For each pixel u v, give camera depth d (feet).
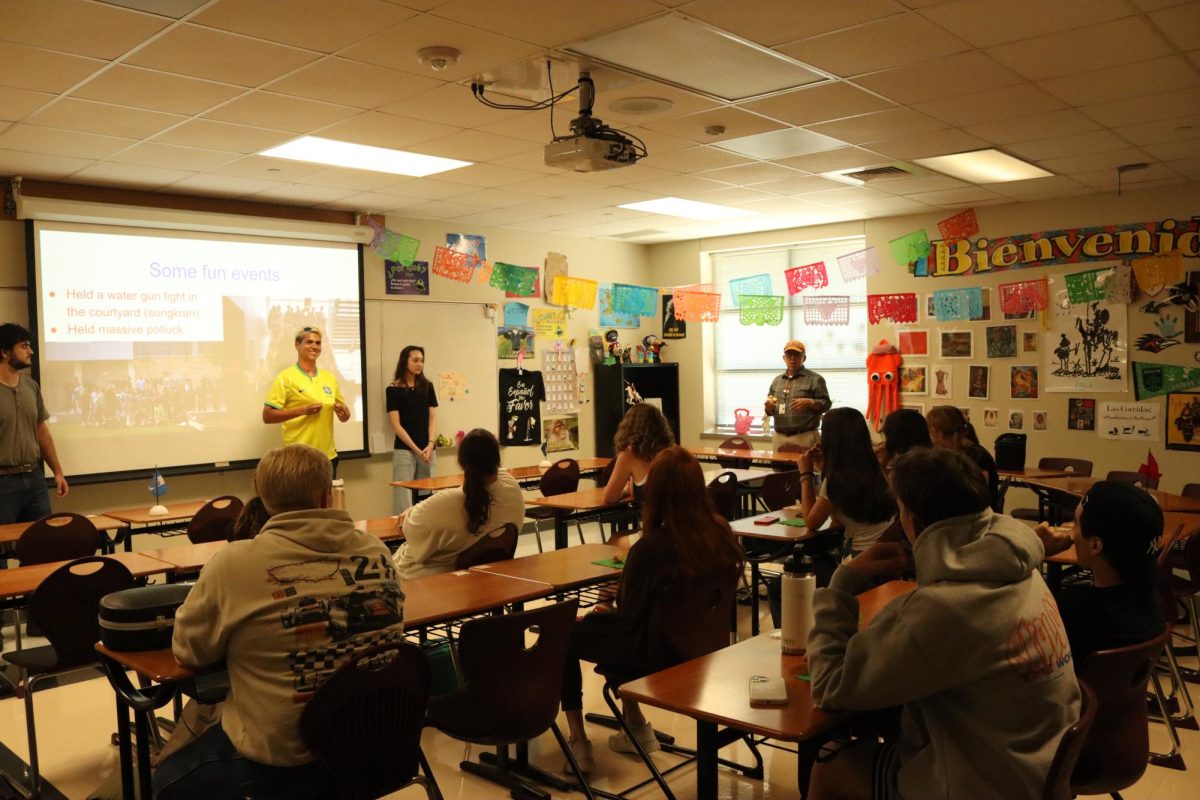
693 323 34.63
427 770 8.21
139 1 11.04
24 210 20.40
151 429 22.61
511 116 16.49
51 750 12.80
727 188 24.11
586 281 31.42
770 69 14.26
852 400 31.63
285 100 15.26
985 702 6.24
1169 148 19.98
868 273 29.32
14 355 18.40
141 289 22.41
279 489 7.95
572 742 11.82
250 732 7.37
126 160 19.26
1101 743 7.52
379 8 11.46
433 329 28.32
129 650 8.38
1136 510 7.70
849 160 20.86
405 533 13.17
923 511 6.64
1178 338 24.35
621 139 14.42
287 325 24.97
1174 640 16.78
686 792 11.15
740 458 26.99
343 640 7.61
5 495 18.31
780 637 8.88
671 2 11.52
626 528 22.02
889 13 12.05
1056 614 6.62
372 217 26.68
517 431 30.50
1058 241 26.16
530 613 9.17
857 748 7.37
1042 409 26.61
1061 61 14.03
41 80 13.92
